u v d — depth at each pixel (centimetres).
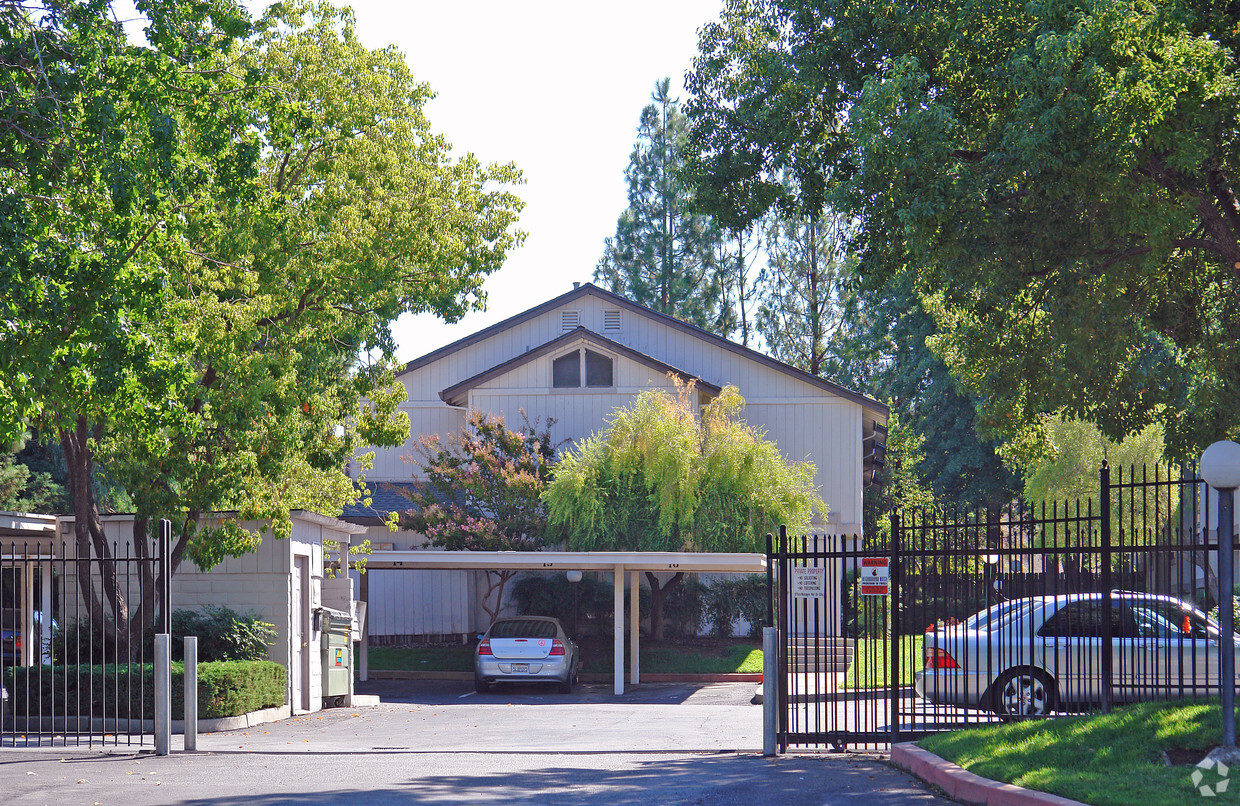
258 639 1794
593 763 1215
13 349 1077
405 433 1978
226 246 1549
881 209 1465
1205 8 1359
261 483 1694
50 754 1293
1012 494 4497
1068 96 1260
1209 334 1806
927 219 1398
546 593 3089
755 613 3105
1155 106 1229
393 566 2497
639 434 2805
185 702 1347
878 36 1572
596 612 3138
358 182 1656
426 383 3481
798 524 2795
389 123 1750
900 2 1517
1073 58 1227
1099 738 984
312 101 1648
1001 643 1262
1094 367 1756
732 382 3359
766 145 1712
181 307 1347
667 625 3131
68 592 1847
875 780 1038
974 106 1516
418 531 2991
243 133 1245
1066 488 2981
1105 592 1084
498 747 1401
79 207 1173
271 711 1748
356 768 1168
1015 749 1011
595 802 933
